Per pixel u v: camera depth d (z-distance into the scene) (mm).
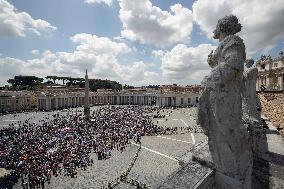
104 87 185125
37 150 37469
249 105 8570
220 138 4727
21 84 149375
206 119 4859
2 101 100000
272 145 10656
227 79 4430
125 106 128625
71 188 26344
